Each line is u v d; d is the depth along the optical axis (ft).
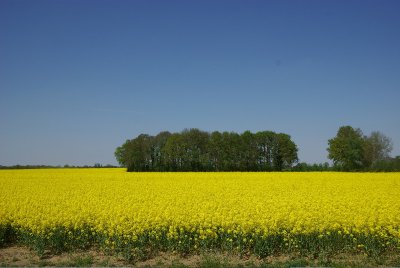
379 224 43.98
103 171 189.06
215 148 241.76
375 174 147.02
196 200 65.00
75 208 54.85
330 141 224.74
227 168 234.58
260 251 38.93
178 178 130.62
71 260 38.63
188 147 238.68
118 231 41.29
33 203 61.72
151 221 45.65
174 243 41.34
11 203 61.26
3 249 43.52
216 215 46.57
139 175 149.18
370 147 228.22
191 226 44.04
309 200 64.23
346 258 38.29
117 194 77.51
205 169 235.20
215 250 40.78
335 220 45.19
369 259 37.68
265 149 246.47
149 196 71.92
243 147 243.60
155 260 38.60
